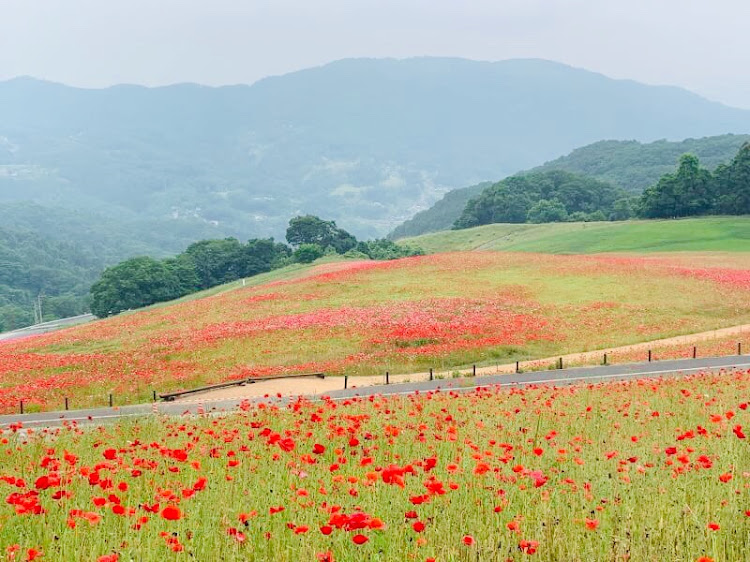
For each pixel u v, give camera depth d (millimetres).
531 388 27672
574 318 53000
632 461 10703
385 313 54469
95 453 15156
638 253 99312
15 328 181750
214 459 12461
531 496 9500
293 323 52219
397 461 12633
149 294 135625
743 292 60062
